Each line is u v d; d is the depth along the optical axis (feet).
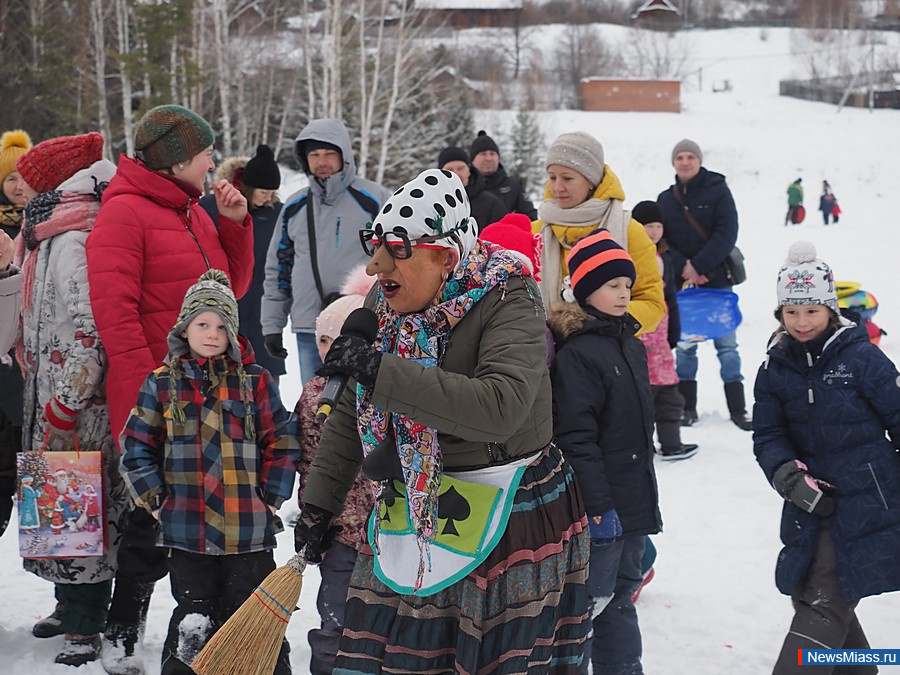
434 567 8.46
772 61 273.95
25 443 13.74
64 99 98.43
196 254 13.65
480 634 8.46
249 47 112.06
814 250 12.34
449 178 8.62
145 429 12.14
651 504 12.44
